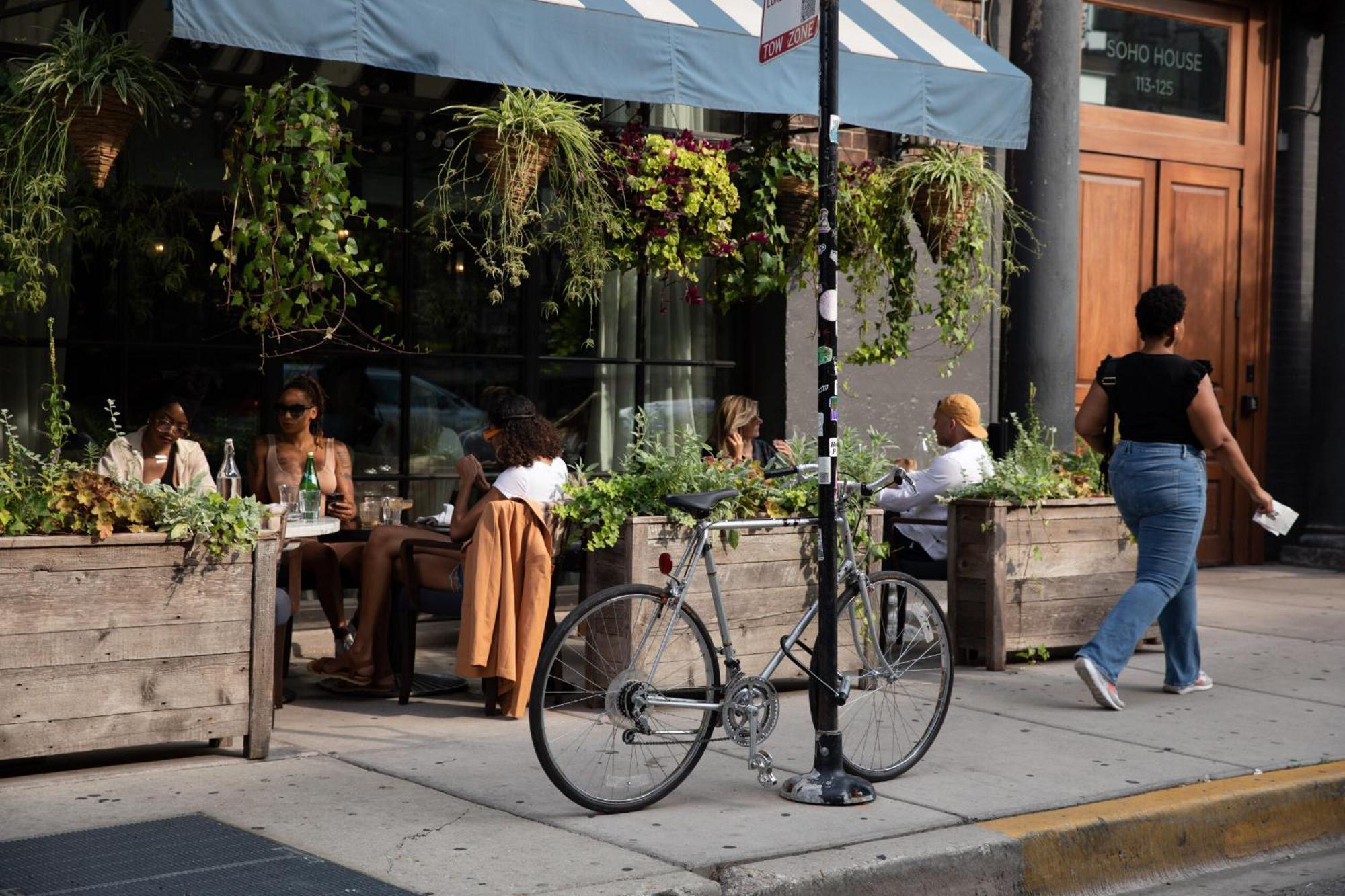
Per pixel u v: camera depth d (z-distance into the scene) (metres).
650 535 8.45
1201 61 15.86
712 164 10.01
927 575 10.58
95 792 6.57
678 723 6.63
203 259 10.23
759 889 5.48
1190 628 9.27
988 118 10.77
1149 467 8.91
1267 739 8.08
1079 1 13.27
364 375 10.94
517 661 8.24
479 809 6.40
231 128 8.43
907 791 6.87
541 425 8.42
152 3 9.79
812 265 11.54
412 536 8.96
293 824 6.11
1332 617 12.63
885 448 13.11
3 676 6.41
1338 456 15.88
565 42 8.75
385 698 8.98
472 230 10.60
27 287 8.52
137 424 10.06
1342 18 15.61
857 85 10.00
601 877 5.46
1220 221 15.94
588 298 11.92
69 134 7.86
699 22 9.34
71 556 6.55
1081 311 15.05
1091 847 6.37
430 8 8.20
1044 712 8.73
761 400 12.63
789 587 8.93
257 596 7.09
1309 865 6.88
